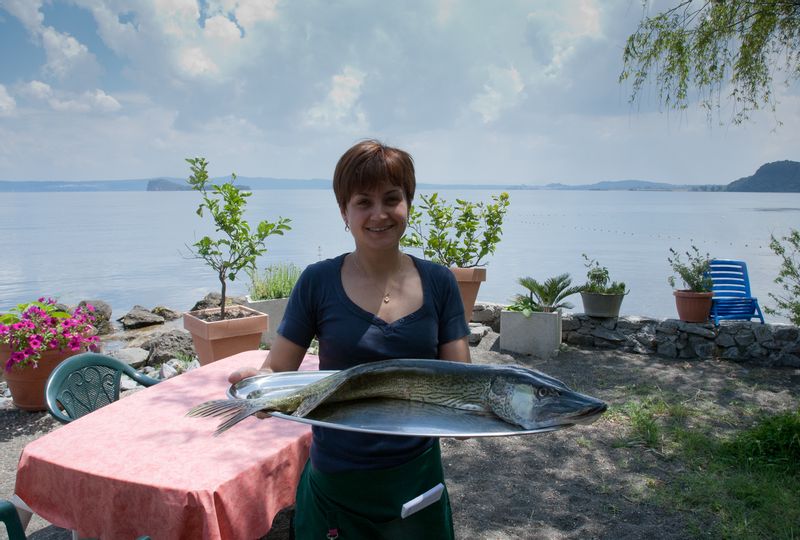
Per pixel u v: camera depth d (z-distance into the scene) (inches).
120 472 86.2
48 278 791.7
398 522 63.8
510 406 51.6
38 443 97.4
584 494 155.7
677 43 283.6
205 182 240.7
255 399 58.1
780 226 2078.0
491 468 173.3
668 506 147.0
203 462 90.0
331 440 64.4
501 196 331.0
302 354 69.8
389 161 61.7
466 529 138.8
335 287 66.0
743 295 308.2
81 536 89.0
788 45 270.7
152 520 82.2
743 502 145.6
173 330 302.2
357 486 63.1
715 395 236.2
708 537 132.9
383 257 65.4
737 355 286.2
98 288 706.2
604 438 192.2
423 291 66.5
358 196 62.4
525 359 289.3
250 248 244.5
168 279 783.7
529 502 152.0
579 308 590.2
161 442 98.3
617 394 237.3
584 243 1382.9
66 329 205.8
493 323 343.0
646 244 1347.2
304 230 1857.8
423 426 50.8
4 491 155.3
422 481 64.8
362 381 56.6
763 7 263.9
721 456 173.8
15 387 204.2
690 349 293.7
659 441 187.3
